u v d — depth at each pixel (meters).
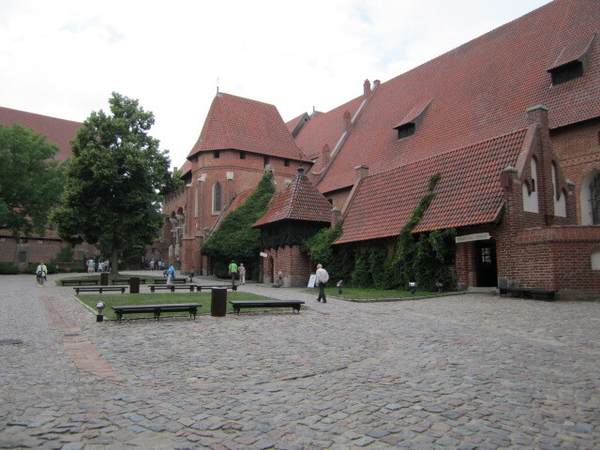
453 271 24.53
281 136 61.44
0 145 54.69
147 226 42.34
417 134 40.81
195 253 56.34
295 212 34.75
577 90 29.56
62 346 10.96
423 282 25.62
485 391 7.25
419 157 38.31
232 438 5.54
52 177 59.69
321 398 7.03
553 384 7.55
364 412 6.40
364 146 47.41
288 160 60.09
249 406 6.67
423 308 18.22
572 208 26.69
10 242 68.12
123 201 40.34
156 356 9.91
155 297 23.02
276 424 5.98
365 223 30.97
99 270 64.50
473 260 24.17
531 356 9.48
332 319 15.65
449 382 7.77
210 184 57.38
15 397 7.01
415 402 6.80
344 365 9.07
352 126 52.69
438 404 6.69
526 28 37.41
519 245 21.39
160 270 71.31
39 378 8.08
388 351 10.33
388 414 6.31
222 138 57.38
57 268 63.94
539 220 23.36
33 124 80.25
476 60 40.41
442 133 38.12
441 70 44.09
